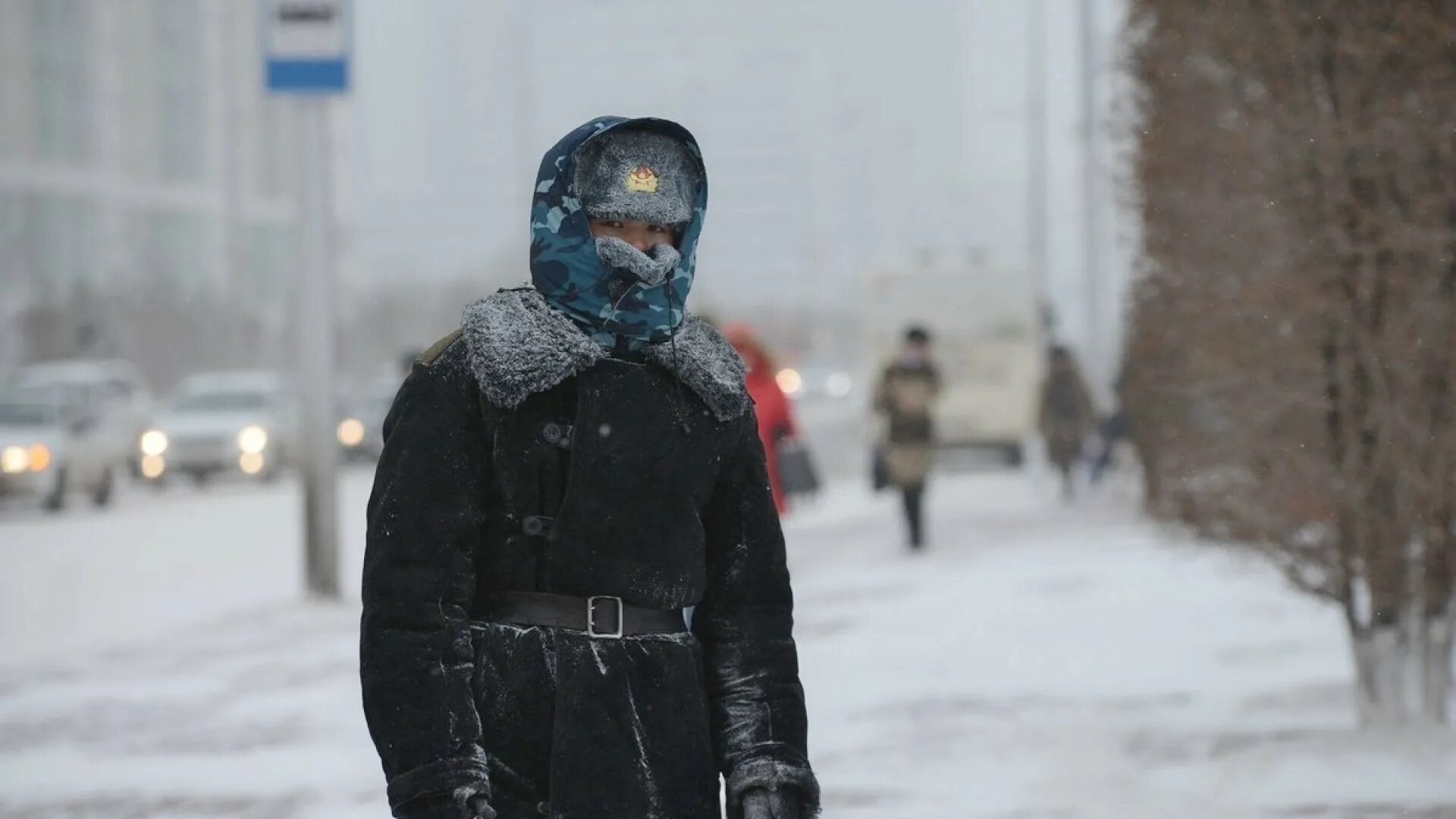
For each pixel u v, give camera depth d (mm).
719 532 7410
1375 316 16500
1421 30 16109
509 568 7094
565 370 7016
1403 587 16859
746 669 7324
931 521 44969
